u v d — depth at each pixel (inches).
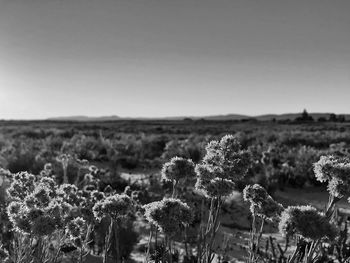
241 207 447.8
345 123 3836.1
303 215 134.3
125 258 278.4
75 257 231.5
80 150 804.6
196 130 2116.1
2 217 222.2
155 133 1903.3
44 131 1610.5
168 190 494.0
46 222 152.9
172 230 145.5
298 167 637.3
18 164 595.2
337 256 250.7
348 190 145.6
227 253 294.7
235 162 167.5
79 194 235.1
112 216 166.2
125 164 725.9
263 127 2733.8
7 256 185.3
